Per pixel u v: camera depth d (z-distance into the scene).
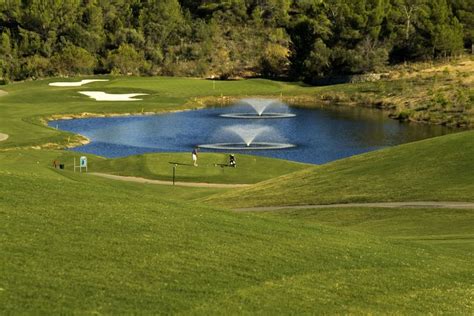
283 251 27.59
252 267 25.42
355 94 143.75
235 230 29.95
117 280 23.12
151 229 28.77
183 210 32.56
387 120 117.62
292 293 23.33
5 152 76.06
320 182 51.75
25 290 21.72
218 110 130.75
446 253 30.23
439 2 170.75
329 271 25.81
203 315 21.06
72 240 26.58
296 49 176.38
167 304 21.61
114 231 28.08
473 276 26.91
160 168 65.94
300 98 146.38
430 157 52.66
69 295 21.66
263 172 66.12
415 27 173.50
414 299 23.88
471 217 39.53
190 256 25.95
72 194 33.19
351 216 42.03
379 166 53.12
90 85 157.38
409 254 29.16
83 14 198.00
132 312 20.84
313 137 99.62
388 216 41.22
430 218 40.00
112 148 90.06
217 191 56.56
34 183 34.41
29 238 26.36
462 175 47.97
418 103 126.50
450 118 113.25
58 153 76.69
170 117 120.31
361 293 23.97
